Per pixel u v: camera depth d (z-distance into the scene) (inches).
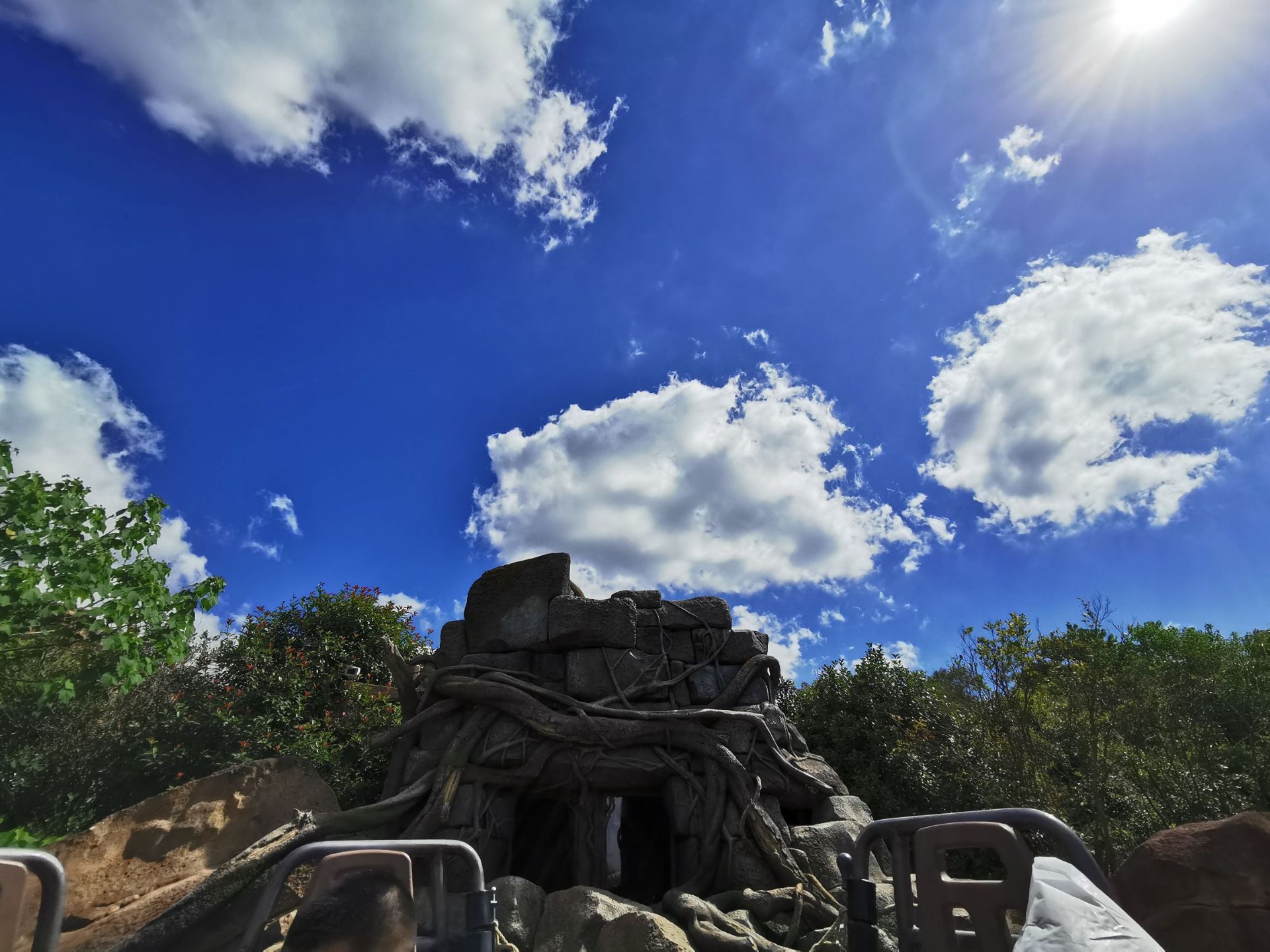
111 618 289.0
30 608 269.9
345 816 272.8
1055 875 68.8
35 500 279.0
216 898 227.5
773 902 263.6
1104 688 375.2
